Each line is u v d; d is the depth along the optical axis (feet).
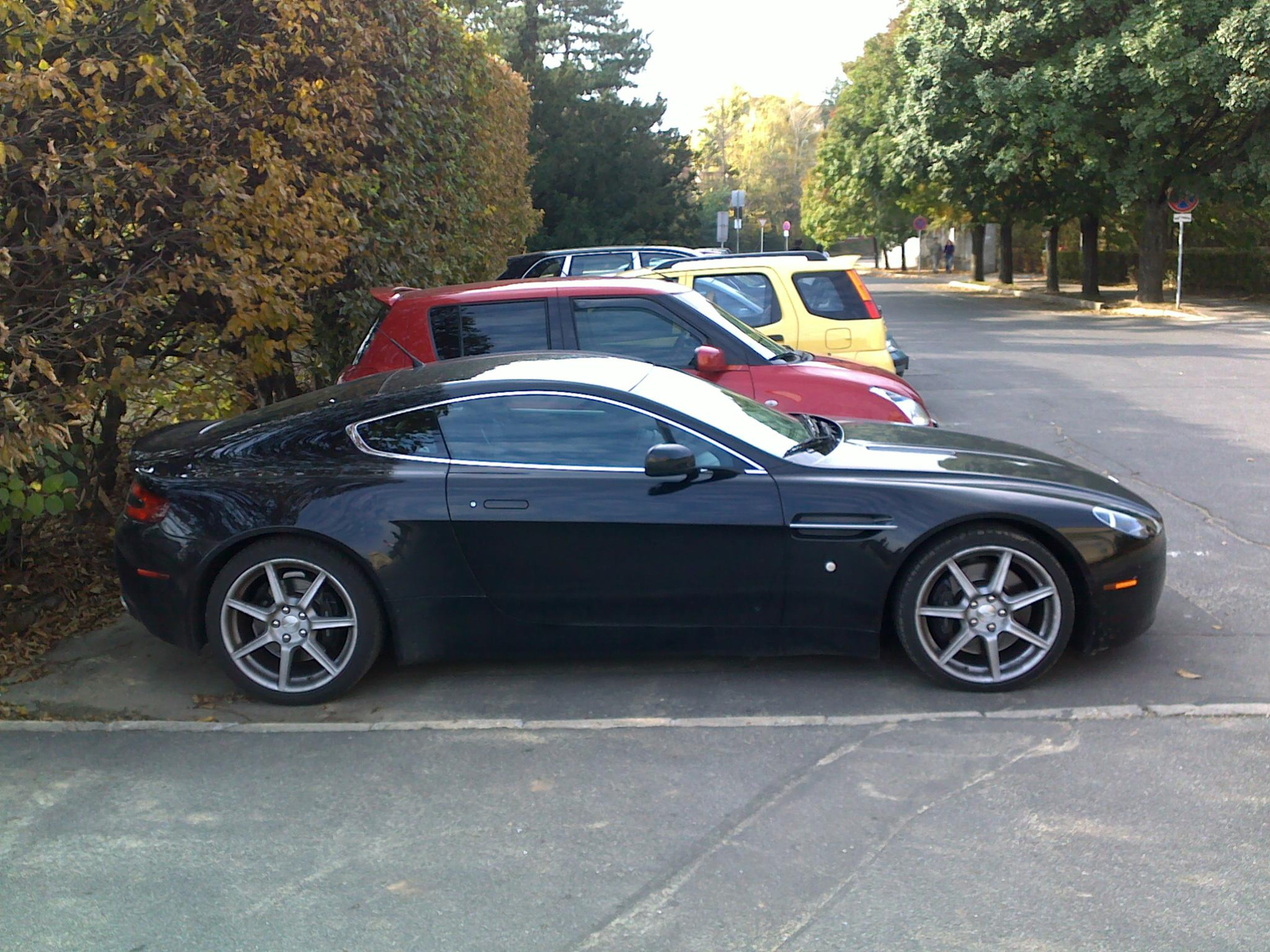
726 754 13.83
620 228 131.34
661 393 16.58
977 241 146.61
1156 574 15.88
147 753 14.33
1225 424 36.78
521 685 16.43
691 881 10.98
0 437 15.52
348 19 24.30
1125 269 132.57
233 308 21.74
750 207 328.49
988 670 15.55
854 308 31.22
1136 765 13.20
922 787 12.80
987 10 86.02
